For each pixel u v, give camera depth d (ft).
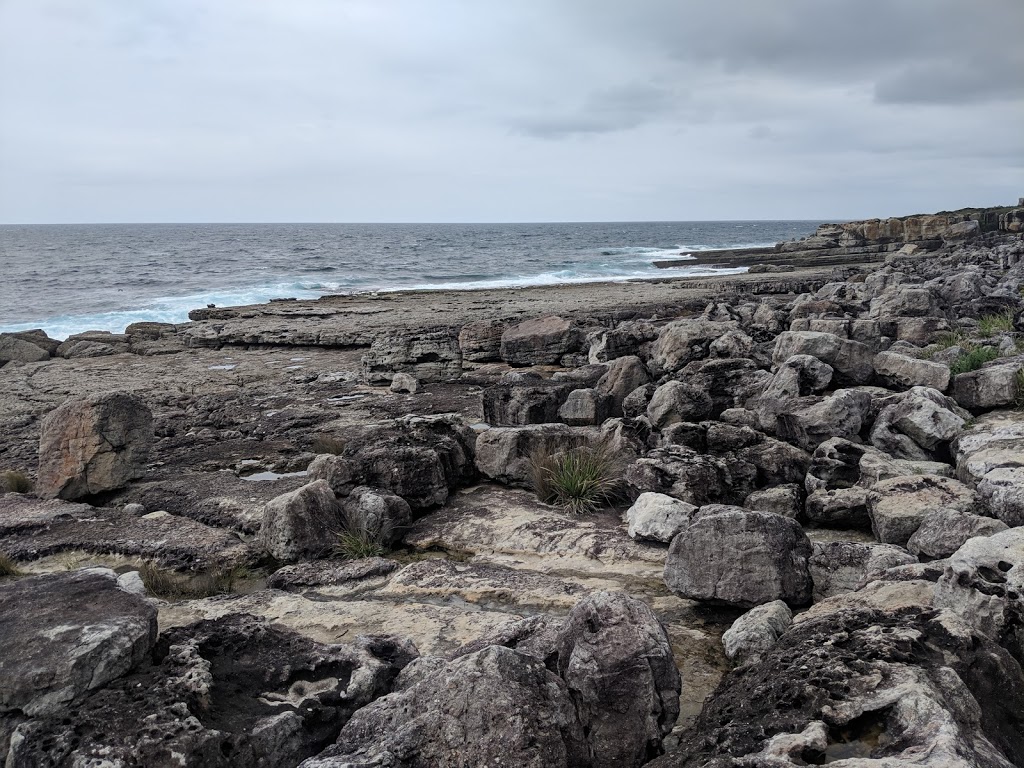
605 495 31.42
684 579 22.13
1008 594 15.64
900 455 32.73
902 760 10.91
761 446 31.65
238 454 42.70
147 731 13.46
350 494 30.30
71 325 124.06
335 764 12.93
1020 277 91.97
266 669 16.16
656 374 48.16
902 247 206.59
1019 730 13.23
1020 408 35.29
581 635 15.60
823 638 14.87
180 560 28.14
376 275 223.10
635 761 14.21
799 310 66.23
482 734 13.04
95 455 35.60
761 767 11.71
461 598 24.06
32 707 14.17
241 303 154.81
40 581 17.81
